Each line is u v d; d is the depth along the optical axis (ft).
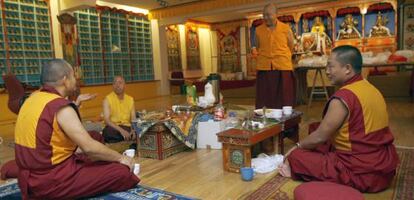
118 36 29.94
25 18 22.49
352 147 6.48
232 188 7.23
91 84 27.30
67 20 24.95
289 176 7.65
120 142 11.20
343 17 32.63
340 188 5.27
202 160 9.58
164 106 25.34
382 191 6.59
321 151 7.14
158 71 34.35
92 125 12.80
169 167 9.05
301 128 13.70
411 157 8.88
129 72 31.24
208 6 29.78
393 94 21.84
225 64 41.45
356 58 6.57
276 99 11.93
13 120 21.30
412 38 28.35
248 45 39.34
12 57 21.79
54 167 5.97
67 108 5.90
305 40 34.14
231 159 8.30
